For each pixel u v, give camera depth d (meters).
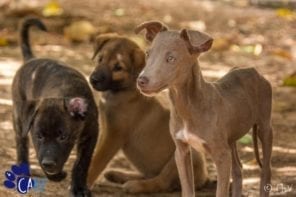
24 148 10.63
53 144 9.45
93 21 20.73
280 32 21.34
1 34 19.05
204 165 10.72
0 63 16.83
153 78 8.20
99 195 10.45
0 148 11.77
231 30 21.31
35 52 17.89
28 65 10.92
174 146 11.04
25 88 10.75
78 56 17.77
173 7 23.67
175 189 10.75
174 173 10.66
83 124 9.83
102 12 21.98
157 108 11.08
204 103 8.70
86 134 10.06
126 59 11.06
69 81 10.24
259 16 23.06
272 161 11.78
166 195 10.58
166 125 11.06
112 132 11.04
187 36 8.34
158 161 11.12
